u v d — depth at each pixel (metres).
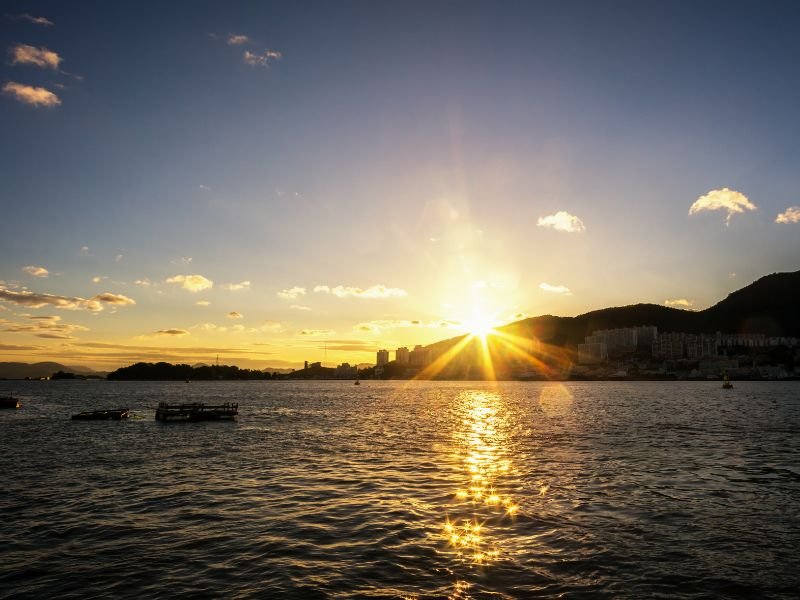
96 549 18.25
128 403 116.50
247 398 146.38
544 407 100.62
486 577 15.58
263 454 39.72
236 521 21.48
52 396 158.25
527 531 19.89
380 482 29.00
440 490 26.88
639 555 17.33
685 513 22.25
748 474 30.59
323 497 25.53
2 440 48.44
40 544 18.78
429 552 17.72
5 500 25.14
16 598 14.40
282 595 14.41
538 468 32.94
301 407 102.94
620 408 94.94
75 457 38.34
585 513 22.30
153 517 22.11
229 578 15.64
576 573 15.84
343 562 16.86
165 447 43.75
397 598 14.20
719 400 124.81
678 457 36.97
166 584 15.25
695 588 14.78
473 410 92.50
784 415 76.12
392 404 114.81
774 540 18.78
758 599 14.13
